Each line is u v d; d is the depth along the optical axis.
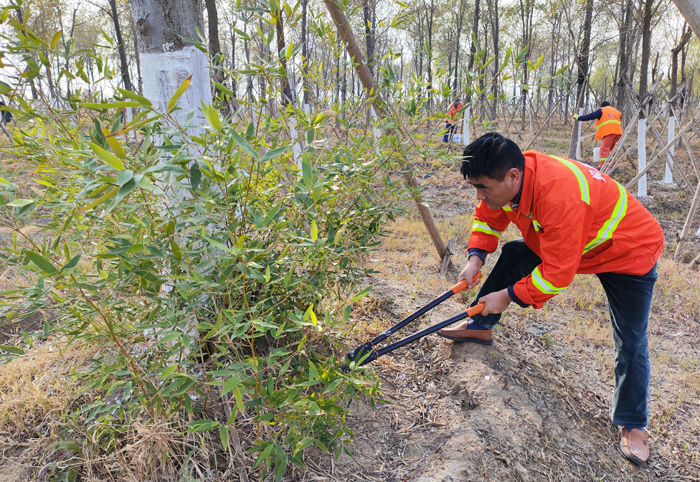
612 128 9.81
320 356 2.52
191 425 1.82
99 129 1.73
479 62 2.22
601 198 2.30
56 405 2.22
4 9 1.47
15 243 1.54
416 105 2.29
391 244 5.52
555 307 4.28
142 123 1.21
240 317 1.62
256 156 1.42
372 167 2.30
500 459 2.28
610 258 2.40
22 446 2.10
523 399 2.71
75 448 1.99
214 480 1.97
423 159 2.49
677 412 3.04
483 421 2.47
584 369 3.35
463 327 3.06
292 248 2.04
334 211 2.20
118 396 2.27
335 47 2.58
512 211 2.45
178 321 1.71
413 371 2.92
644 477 2.51
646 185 8.59
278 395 1.74
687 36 15.04
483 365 2.89
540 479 2.28
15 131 1.70
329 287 2.45
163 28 2.17
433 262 4.95
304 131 1.92
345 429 1.99
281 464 1.75
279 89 1.93
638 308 2.44
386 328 3.23
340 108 2.46
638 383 2.53
